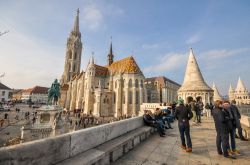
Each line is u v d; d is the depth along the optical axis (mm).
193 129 15422
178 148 9203
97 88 73500
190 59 36062
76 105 85938
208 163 7098
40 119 31000
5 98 111812
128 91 71625
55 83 39281
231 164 6988
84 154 5688
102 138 7273
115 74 77125
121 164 6770
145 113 13344
